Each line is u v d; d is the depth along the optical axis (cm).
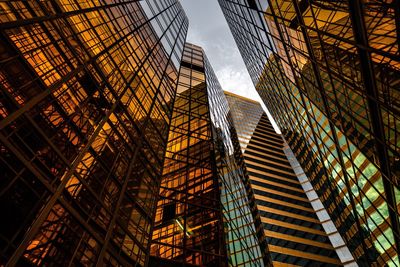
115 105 1858
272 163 7312
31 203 993
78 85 1576
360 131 1644
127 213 1570
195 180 2408
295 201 5903
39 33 1466
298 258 4522
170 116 3052
